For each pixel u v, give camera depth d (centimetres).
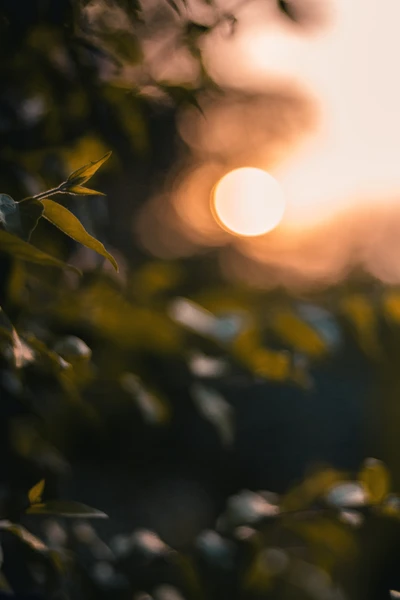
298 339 128
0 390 115
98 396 128
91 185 124
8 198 84
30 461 122
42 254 82
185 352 125
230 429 126
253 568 121
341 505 114
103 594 118
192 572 118
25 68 117
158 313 123
